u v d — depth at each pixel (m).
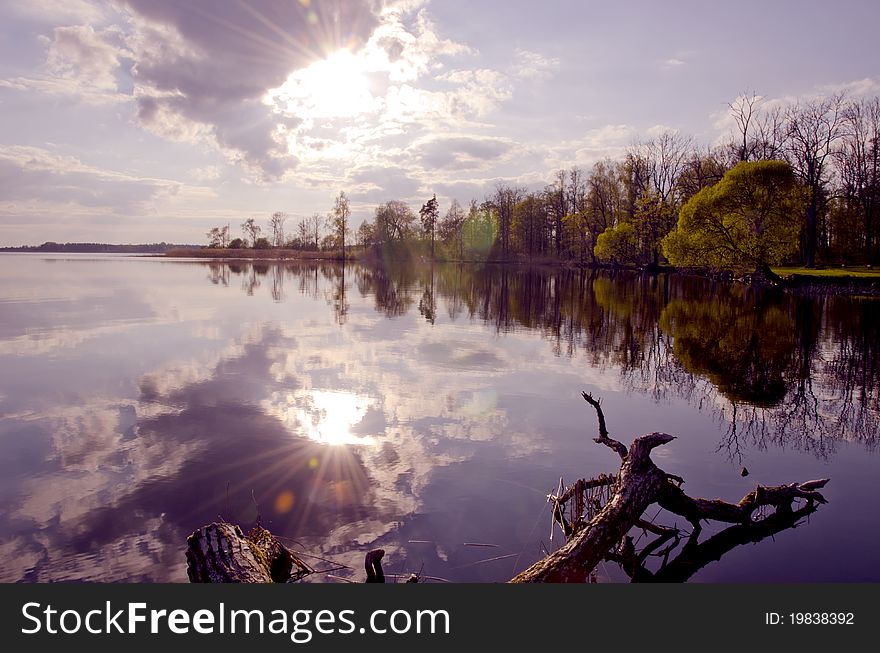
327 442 8.20
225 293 33.31
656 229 62.25
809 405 10.90
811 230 49.19
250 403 10.17
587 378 12.85
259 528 5.48
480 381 12.25
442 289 39.84
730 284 45.94
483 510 6.14
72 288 35.41
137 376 12.15
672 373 13.59
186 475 6.99
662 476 6.20
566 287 43.44
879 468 7.81
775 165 38.12
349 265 86.62
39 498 6.34
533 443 8.34
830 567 5.38
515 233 97.56
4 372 12.46
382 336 18.19
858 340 18.95
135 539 5.48
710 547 5.79
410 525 5.80
